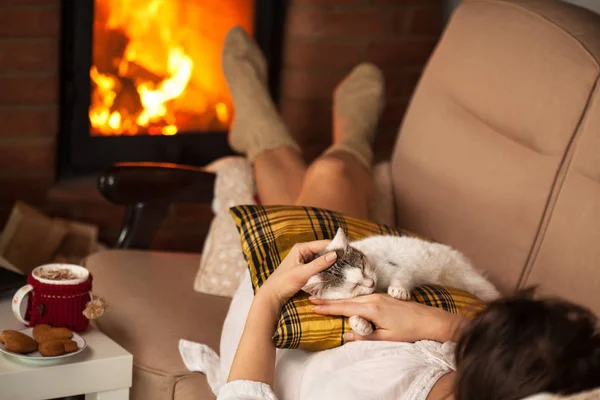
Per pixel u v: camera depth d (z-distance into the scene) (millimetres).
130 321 1581
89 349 1343
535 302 819
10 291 1501
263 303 1163
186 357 1449
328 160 1671
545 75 1534
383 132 2754
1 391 1229
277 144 2094
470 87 1724
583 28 1546
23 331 1343
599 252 1339
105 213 2527
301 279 1143
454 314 1158
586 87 1440
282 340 1126
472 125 1696
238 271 1722
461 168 1671
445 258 1325
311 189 1623
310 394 1090
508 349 787
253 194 1927
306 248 1186
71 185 2473
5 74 2322
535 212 1478
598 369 763
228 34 2391
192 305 1664
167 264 1878
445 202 1696
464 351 833
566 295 1387
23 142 2389
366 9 2629
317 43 2621
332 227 1362
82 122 2453
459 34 1823
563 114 1466
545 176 1472
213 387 1361
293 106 2672
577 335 780
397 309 1137
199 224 2654
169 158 2570
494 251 1548
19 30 2303
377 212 1830
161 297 1681
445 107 1792
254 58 2375
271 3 2621
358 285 1148
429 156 1780
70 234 2309
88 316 1372
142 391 1456
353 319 1115
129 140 2518
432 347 1106
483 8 1791
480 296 1362
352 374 1068
